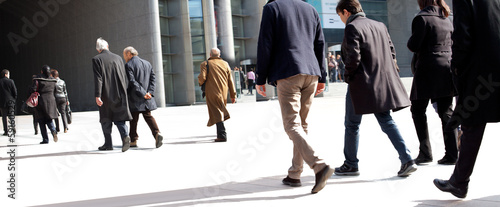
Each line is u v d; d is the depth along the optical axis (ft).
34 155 23.15
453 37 10.00
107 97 23.20
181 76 96.68
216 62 26.21
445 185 10.94
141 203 12.17
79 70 108.88
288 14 12.71
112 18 95.55
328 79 99.14
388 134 14.03
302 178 14.60
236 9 104.27
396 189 12.32
